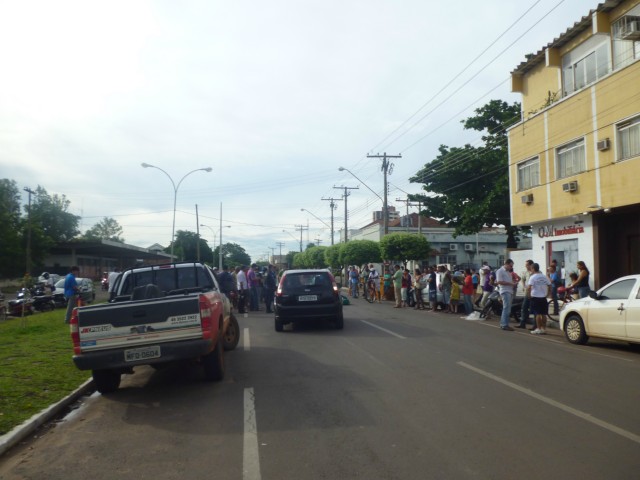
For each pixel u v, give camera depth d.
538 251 22.38
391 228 61.41
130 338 7.44
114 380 8.02
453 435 5.52
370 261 46.31
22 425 6.04
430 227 62.94
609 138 17.28
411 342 12.17
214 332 7.88
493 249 59.28
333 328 15.10
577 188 18.89
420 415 6.25
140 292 8.73
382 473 4.55
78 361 7.34
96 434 5.97
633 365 9.37
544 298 14.05
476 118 33.03
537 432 5.58
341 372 8.83
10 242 44.44
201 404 7.04
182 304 7.55
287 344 12.15
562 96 20.47
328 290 14.47
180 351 7.45
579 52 19.59
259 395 7.38
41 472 4.87
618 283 11.34
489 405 6.66
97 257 61.22
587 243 19.22
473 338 12.91
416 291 22.66
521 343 12.11
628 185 16.47
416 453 5.01
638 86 16.02
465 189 33.78
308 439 5.48
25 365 9.49
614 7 17.45
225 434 5.73
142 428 6.11
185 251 70.75
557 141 20.08
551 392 7.32
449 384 7.85
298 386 7.87
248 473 4.62
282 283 14.61
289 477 4.52
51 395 7.44
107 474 4.75
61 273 52.81
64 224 70.69
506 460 4.80
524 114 23.05
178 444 5.47
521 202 22.50
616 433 5.52
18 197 67.94
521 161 22.66
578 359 9.98
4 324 17.61
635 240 18.27
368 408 6.59
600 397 7.04
